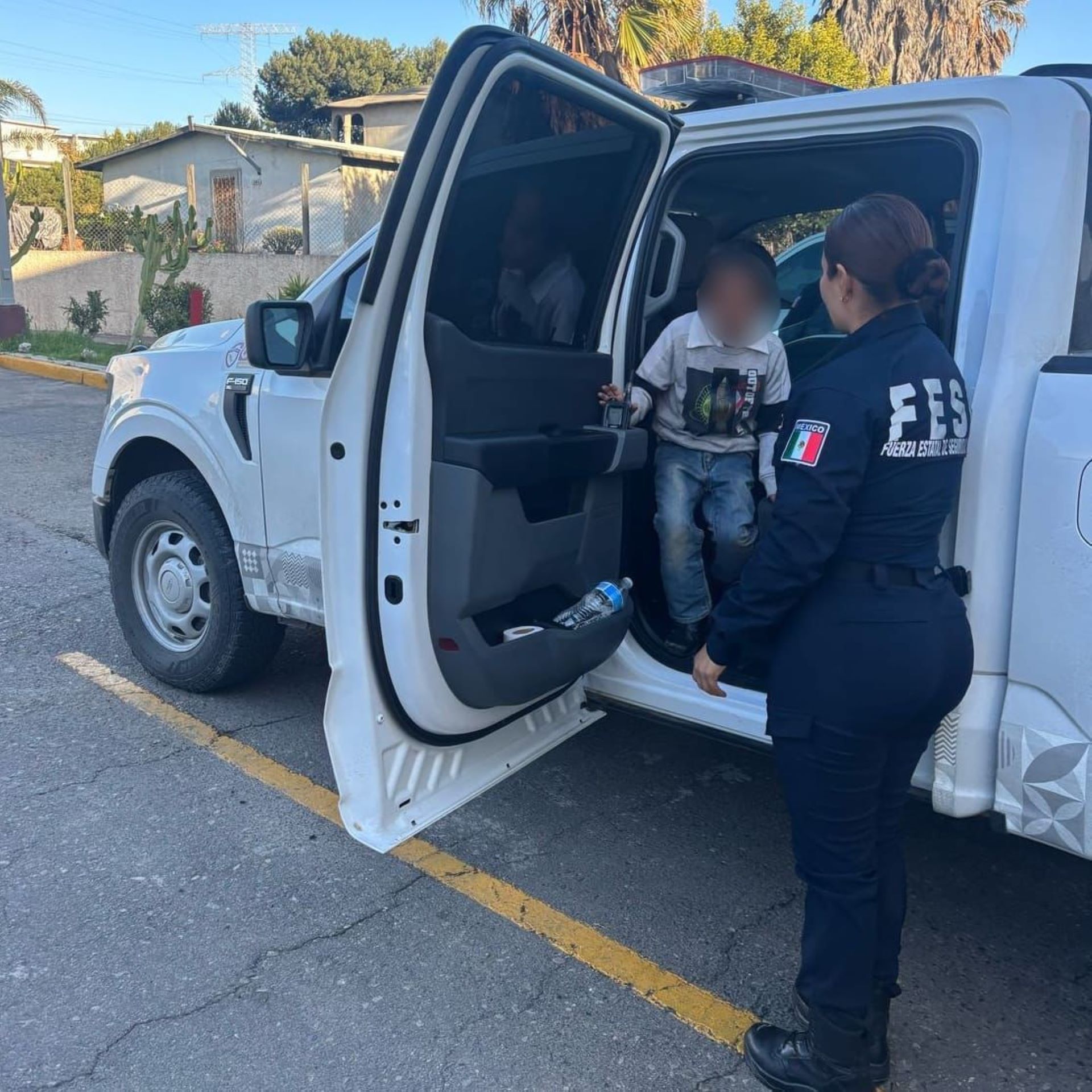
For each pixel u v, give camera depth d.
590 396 3.06
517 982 2.65
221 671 3.98
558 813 3.46
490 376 2.69
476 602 2.68
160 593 4.18
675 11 12.40
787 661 2.14
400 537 2.61
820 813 2.14
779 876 3.14
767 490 3.28
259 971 2.65
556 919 2.91
